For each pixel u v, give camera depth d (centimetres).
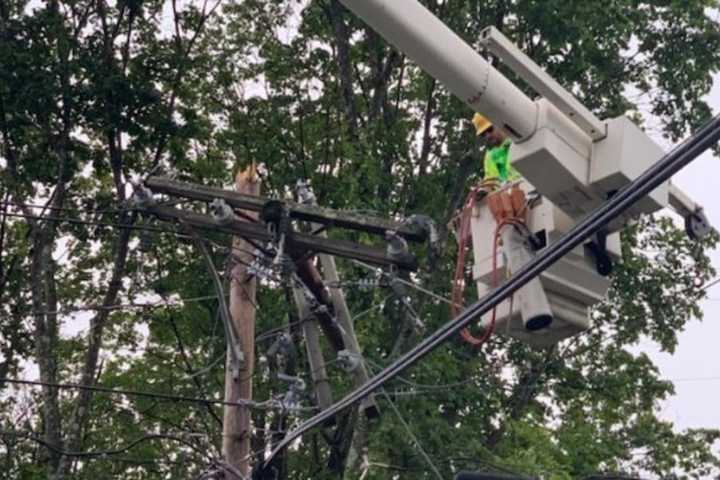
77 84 2334
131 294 2503
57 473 2220
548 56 2453
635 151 868
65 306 2475
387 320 2266
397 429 2059
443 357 2188
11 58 2300
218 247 1605
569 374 2645
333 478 2277
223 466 1551
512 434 2380
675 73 2550
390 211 2356
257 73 2619
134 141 2394
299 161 2528
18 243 2561
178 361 2648
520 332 979
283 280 1548
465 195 2498
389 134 2433
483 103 833
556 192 883
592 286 952
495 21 2420
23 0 2452
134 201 1527
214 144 2556
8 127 2355
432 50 797
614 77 2527
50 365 2333
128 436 2555
